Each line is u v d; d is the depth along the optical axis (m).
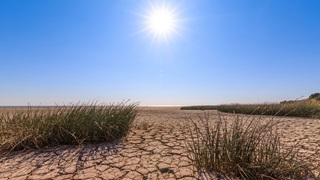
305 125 6.63
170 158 3.12
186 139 4.41
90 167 2.77
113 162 2.96
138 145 3.90
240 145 2.53
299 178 2.32
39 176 2.48
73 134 3.73
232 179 2.33
